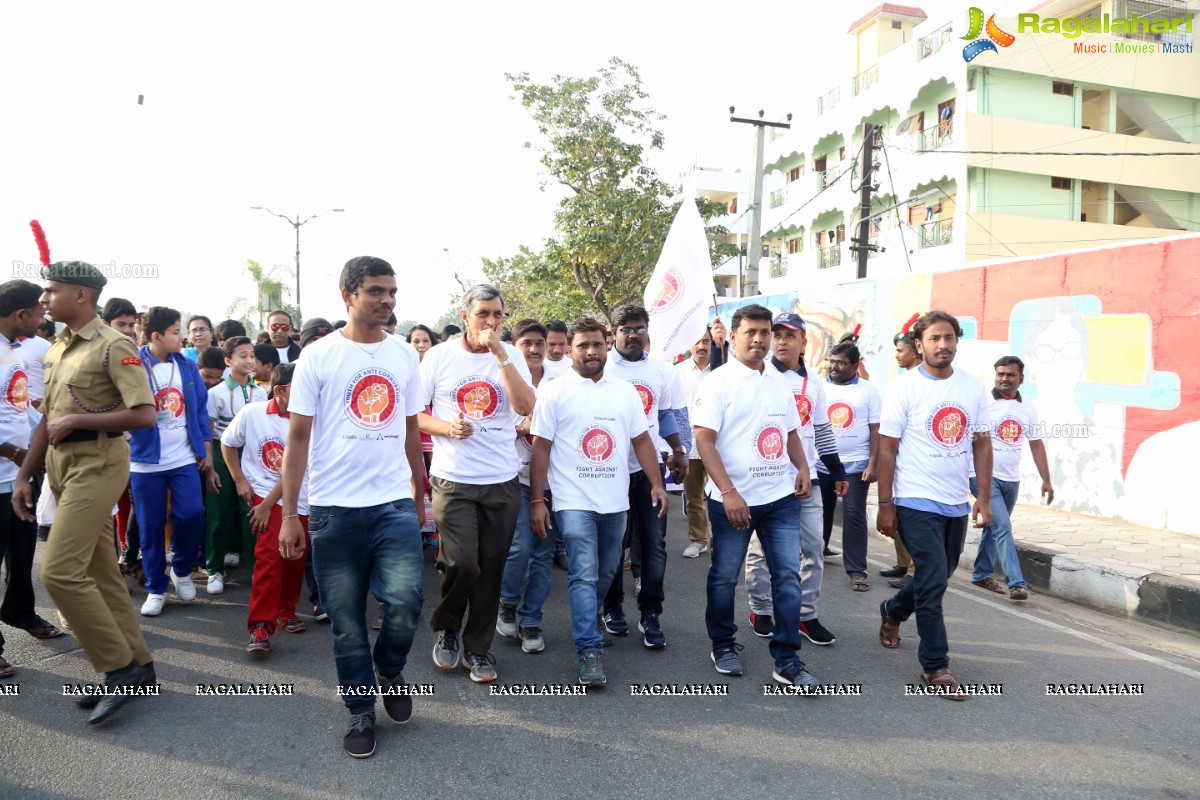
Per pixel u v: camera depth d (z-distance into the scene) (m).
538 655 4.65
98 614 3.59
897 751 3.49
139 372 3.74
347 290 3.52
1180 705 4.06
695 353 7.39
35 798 3.01
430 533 7.03
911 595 4.58
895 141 25.11
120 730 3.56
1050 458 9.12
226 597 5.61
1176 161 23.80
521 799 3.06
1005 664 4.61
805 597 4.90
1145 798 3.15
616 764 3.34
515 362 4.36
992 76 22.73
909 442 4.29
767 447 4.26
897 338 6.31
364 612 3.54
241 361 6.29
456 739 3.54
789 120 19.11
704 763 3.36
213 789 3.09
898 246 24.83
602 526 4.38
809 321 13.88
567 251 20.05
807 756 3.43
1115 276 8.38
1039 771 3.34
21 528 4.42
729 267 40.50
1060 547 6.93
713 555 4.44
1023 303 9.46
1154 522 7.95
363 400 3.51
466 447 4.17
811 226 29.58
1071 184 23.38
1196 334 7.60
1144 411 8.07
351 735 3.38
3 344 4.38
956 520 4.29
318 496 3.49
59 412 3.72
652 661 4.56
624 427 4.42
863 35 29.08
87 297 3.79
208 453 5.55
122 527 6.09
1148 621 5.71
